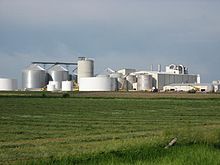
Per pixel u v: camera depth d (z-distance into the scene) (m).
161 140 26.03
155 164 17.03
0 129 38.22
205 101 99.75
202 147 22.08
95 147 24.50
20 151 23.28
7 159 20.73
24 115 56.31
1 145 26.16
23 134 34.25
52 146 25.52
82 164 17.47
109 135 33.00
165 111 67.94
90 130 38.22
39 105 79.62
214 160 17.84
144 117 55.59
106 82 172.12
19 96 114.12
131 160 18.20
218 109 73.81
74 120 49.56
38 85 186.38
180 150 20.83
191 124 45.50
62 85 177.50
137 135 32.69
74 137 31.80
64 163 17.75
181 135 27.03
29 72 185.62
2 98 104.94
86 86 172.75
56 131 37.03
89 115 58.25
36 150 23.69
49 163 17.80
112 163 17.38
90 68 190.88
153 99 107.62
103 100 102.25
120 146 23.80
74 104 84.75
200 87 181.88
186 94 137.50
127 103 90.44
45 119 50.44
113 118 53.31
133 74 196.62
